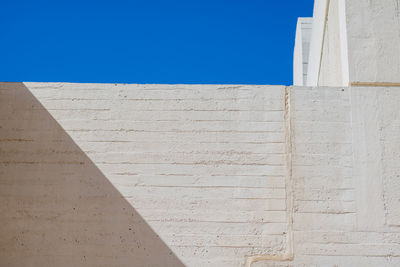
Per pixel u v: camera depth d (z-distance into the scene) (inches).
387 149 183.3
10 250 180.2
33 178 187.5
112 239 179.9
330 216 177.8
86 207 183.6
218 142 188.4
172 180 184.9
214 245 177.9
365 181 180.4
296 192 181.0
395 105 188.4
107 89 196.5
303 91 192.4
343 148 184.5
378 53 194.7
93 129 191.8
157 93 195.3
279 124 189.3
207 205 181.8
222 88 194.9
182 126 190.9
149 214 181.9
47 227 182.1
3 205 184.9
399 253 172.4
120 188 184.9
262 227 178.7
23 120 194.1
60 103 195.6
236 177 184.2
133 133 190.7
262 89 193.9
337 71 231.1
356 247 173.9
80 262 178.2
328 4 267.7
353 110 188.5
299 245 175.6
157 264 177.0
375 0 202.1
